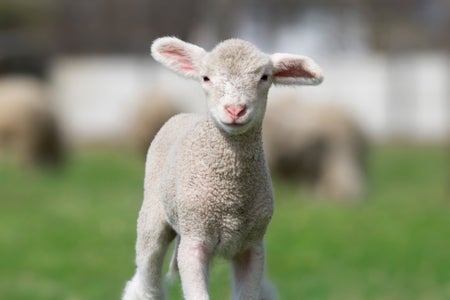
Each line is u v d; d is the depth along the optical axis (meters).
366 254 19.44
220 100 9.22
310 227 22.44
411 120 49.72
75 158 41.25
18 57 48.88
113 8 53.62
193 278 9.62
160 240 10.42
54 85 51.44
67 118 51.66
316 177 29.77
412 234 21.55
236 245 9.82
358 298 16.05
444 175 34.69
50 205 27.12
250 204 9.67
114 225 23.00
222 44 9.52
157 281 10.60
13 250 20.33
